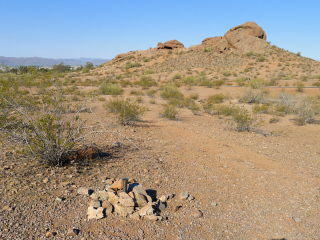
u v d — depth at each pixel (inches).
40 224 127.4
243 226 141.9
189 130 386.3
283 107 608.7
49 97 204.8
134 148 266.8
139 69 2305.6
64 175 184.4
